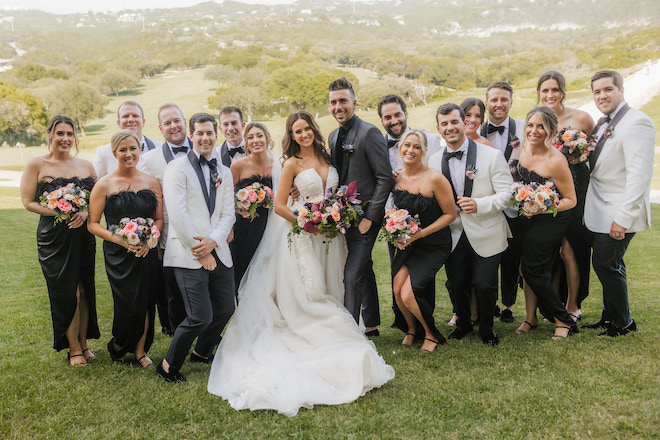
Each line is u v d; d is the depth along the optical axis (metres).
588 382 3.18
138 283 3.57
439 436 2.71
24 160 57.50
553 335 4.10
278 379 3.22
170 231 3.58
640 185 3.79
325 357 3.36
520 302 5.50
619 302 3.96
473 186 3.94
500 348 3.87
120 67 134.88
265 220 4.55
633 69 86.19
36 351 3.97
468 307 4.25
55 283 3.56
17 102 79.44
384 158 3.87
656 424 2.67
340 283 3.96
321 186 3.86
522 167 4.04
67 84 90.38
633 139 3.83
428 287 4.11
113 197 3.52
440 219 3.87
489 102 4.56
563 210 3.87
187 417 2.96
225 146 4.87
